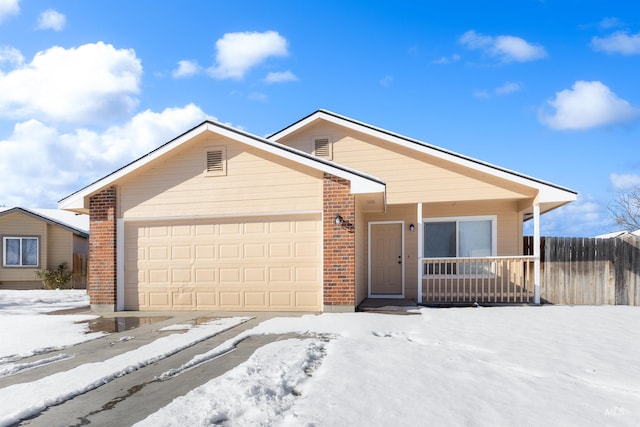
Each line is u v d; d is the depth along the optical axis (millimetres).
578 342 6344
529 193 11594
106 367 5133
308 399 3889
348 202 9641
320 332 7195
